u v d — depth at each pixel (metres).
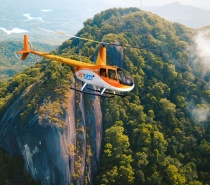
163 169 102.19
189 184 98.62
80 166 94.50
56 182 90.06
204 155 114.19
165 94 134.25
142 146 105.75
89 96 107.25
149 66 140.38
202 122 128.25
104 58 49.53
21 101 101.38
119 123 110.88
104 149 106.06
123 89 47.16
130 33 159.62
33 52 55.88
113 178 93.25
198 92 139.50
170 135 117.75
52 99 94.44
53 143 89.25
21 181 91.81
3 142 98.31
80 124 100.50
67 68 102.31
